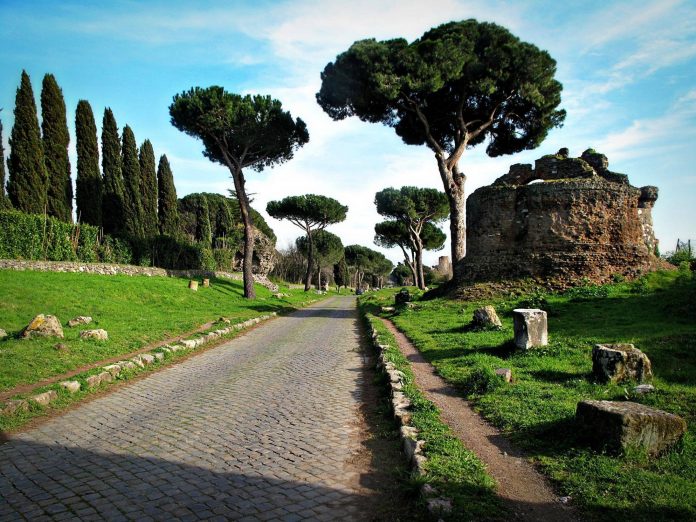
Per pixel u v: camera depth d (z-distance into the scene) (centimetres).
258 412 837
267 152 3531
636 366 824
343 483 536
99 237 3209
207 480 552
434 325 1742
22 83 2817
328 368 1207
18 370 1004
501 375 877
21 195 2767
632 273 2038
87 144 3378
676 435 535
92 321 1673
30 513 476
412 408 752
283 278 7750
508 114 2955
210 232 5147
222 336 1794
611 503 433
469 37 2619
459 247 2727
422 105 2844
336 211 5300
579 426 589
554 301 1816
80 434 732
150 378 1134
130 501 500
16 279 2061
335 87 2766
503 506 441
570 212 2141
